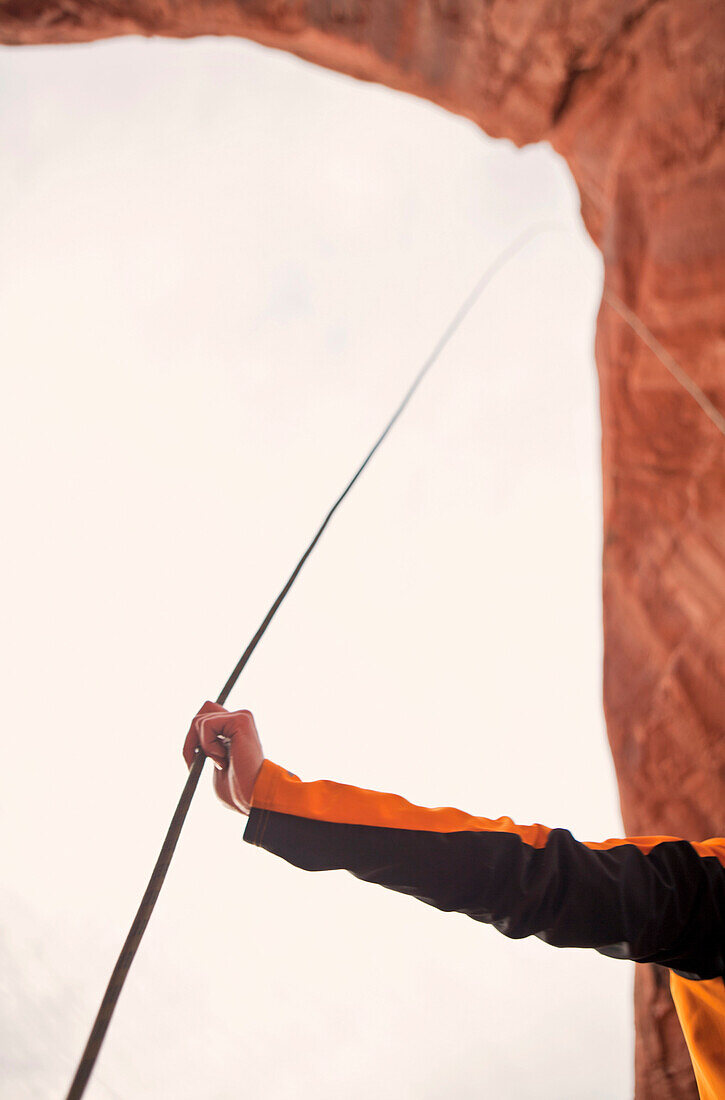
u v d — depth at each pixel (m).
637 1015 3.06
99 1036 0.52
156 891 0.61
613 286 3.80
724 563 3.12
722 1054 1.05
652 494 3.53
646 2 3.37
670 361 2.52
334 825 0.91
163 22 4.20
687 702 3.18
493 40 3.86
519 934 0.93
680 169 3.37
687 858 1.05
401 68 4.23
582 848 1.00
